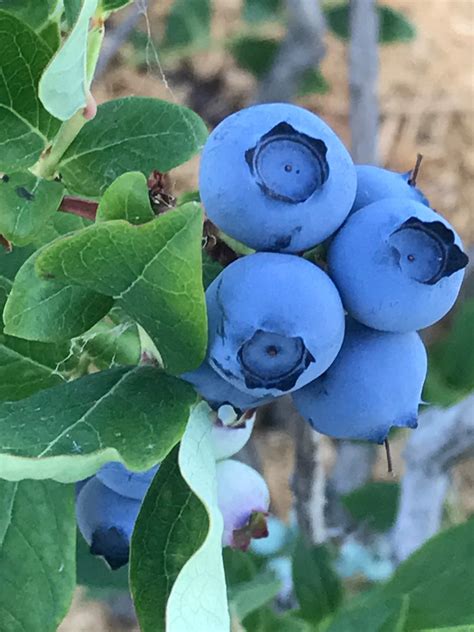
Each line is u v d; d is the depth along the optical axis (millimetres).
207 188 86
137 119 112
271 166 85
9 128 103
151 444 85
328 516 220
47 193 103
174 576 92
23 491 106
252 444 207
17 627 103
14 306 92
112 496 113
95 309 93
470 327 161
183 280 83
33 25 106
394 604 119
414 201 89
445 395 163
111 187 86
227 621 84
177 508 93
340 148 87
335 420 92
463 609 117
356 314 89
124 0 108
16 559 105
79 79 91
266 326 82
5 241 108
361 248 87
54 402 89
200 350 84
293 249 87
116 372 92
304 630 149
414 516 175
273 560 200
